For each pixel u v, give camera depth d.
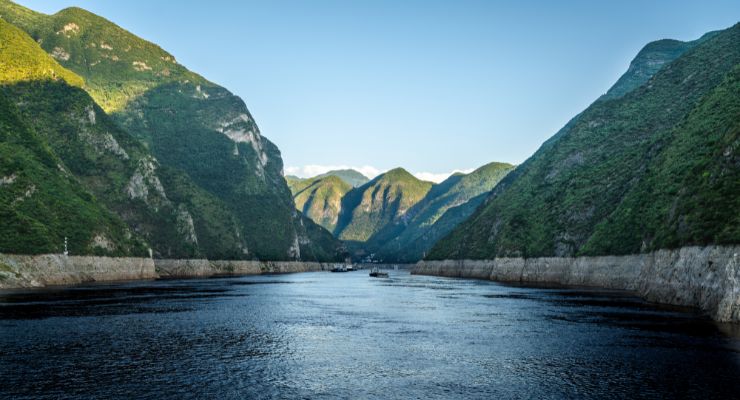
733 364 39.28
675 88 196.12
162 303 85.06
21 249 121.44
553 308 78.38
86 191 177.75
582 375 37.16
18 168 143.25
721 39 199.50
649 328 56.12
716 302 63.03
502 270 183.12
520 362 41.84
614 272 123.25
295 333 56.62
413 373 38.47
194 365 40.50
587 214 162.25
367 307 84.81
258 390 33.78
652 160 139.88
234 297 101.38
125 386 34.22
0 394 32.06
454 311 77.50
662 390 32.94
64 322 60.72
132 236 184.38
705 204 76.88
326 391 33.75
